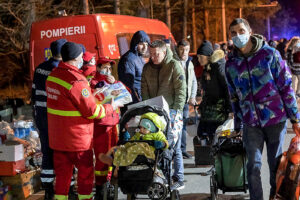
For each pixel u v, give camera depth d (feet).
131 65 23.35
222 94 21.90
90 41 29.68
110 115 19.04
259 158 16.35
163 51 20.61
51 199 19.34
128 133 18.02
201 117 22.53
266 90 15.94
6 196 18.52
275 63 15.80
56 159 17.42
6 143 19.90
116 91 18.42
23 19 58.59
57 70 16.88
